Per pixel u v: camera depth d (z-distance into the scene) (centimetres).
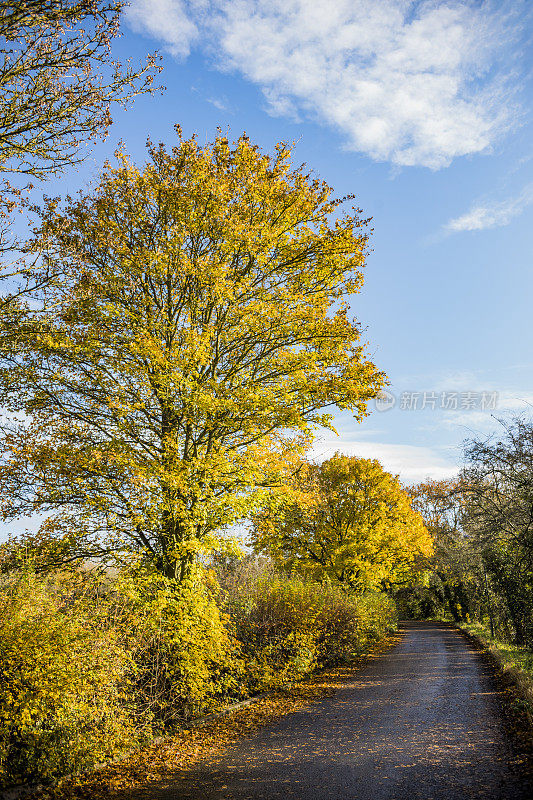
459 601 4303
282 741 807
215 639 955
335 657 1722
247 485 1137
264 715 991
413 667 1614
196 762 715
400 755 697
